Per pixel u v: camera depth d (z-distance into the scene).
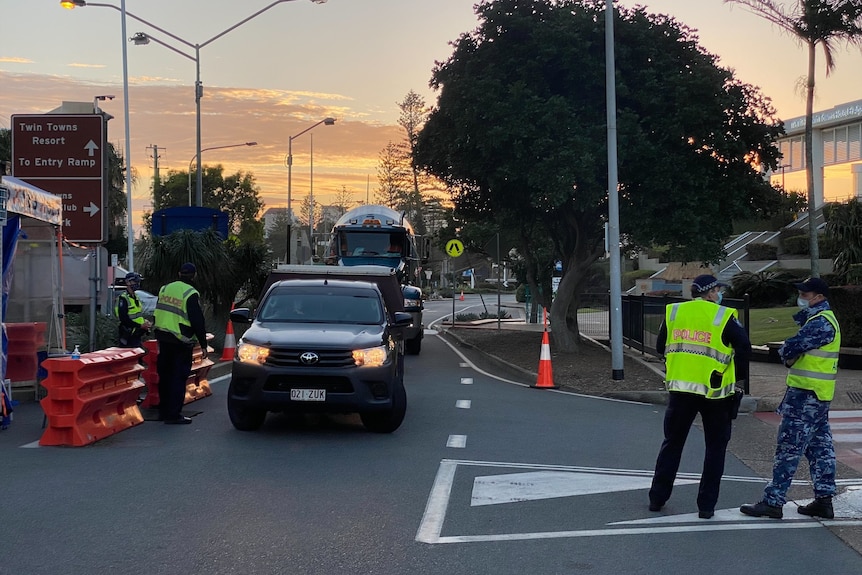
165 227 20.27
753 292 33.59
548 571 5.12
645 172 17.05
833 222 26.44
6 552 5.25
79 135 14.38
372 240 23.28
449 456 8.48
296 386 9.05
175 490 6.86
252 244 19.39
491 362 19.66
